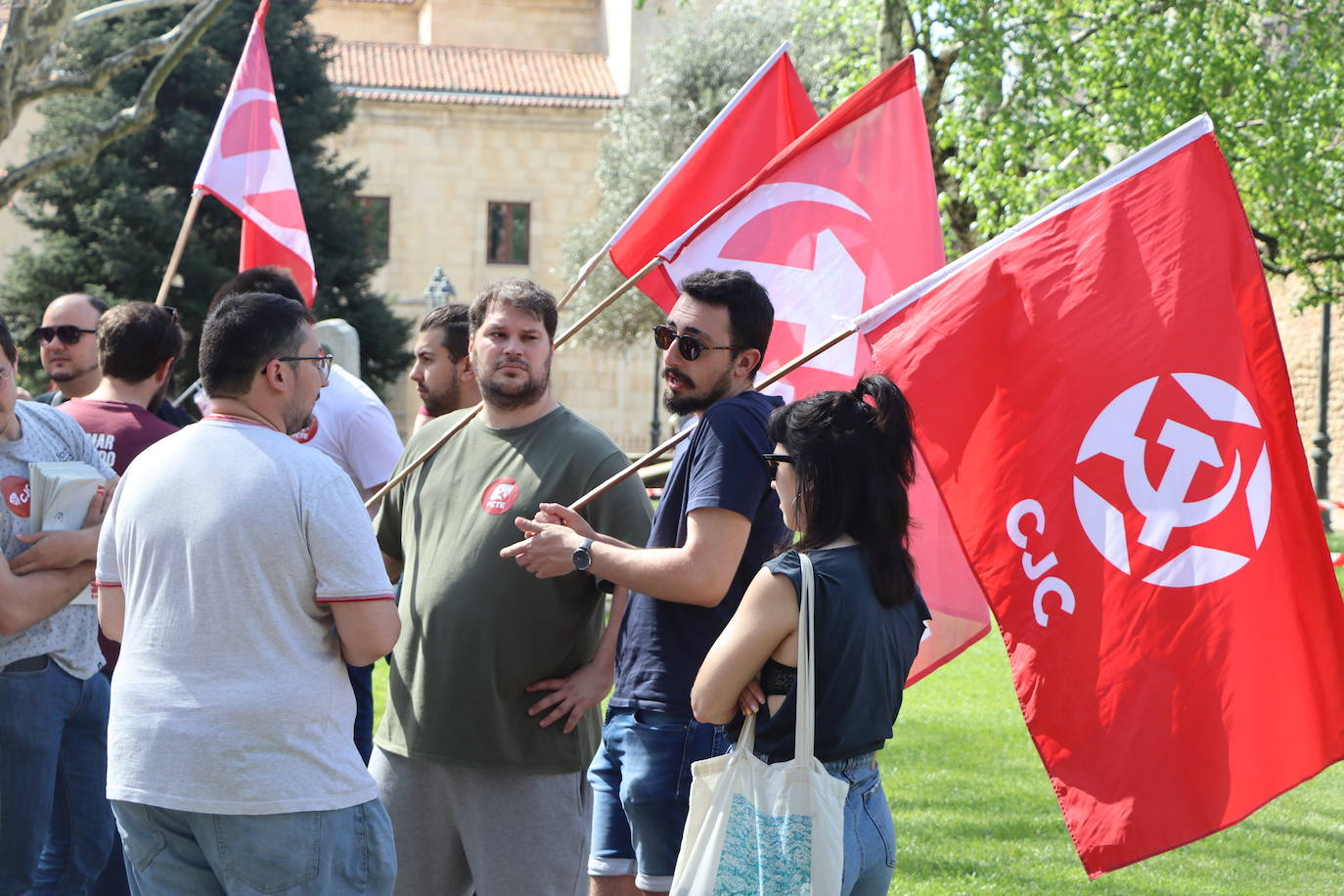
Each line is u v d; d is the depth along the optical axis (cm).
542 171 4956
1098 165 1697
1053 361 411
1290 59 1803
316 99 3506
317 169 3516
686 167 602
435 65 5144
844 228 559
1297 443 403
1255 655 395
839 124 561
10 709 468
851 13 1991
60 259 3203
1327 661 399
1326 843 767
